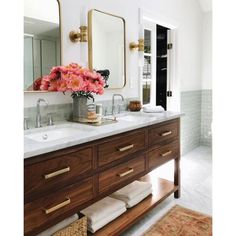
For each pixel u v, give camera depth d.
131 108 2.75
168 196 2.50
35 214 1.27
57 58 2.03
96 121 1.98
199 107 4.61
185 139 4.13
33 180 1.25
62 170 1.37
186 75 4.05
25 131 1.71
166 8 3.41
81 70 1.96
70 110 2.18
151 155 2.14
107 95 2.56
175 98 3.86
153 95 3.64
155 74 3.64
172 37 3.77
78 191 1.49
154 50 3.57
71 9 2.13
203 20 4.54
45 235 1.51
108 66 2.53
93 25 2.34
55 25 2.00
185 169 3.45
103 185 1.67
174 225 2.12
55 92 2.06
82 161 1.51
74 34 2.13
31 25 1.84
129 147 1.86
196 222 2.16
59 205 1.36
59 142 1.38
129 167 1.89
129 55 2.81
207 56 4.54
